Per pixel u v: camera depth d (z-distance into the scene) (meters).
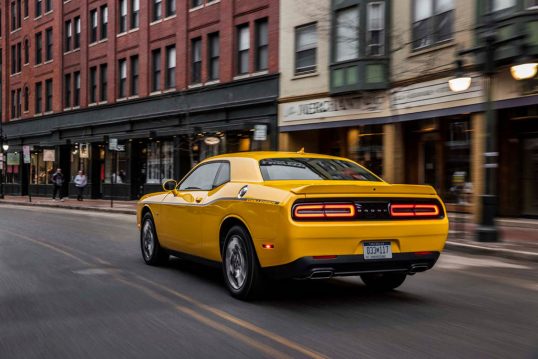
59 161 37.88
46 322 5.32
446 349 4.44
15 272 8.14
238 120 24.42
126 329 5.06
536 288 7.16
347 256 5.57
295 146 22.25
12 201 32.81
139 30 30.64
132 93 31.56
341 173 6.83
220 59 25.39
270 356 4.26
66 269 8.41
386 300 6.29
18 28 43.62
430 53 16.61
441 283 7.46
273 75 22.56
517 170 15.63
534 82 13.48
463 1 15.40
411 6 17.41
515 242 11.36
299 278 5.62
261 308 5.84
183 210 7.52
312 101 20.91
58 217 20.39
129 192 31.30
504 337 4.80
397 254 5.81
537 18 13.19
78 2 35.97
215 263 6.89
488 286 7.27
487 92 11.62
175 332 4.95
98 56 34.03
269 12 22.94
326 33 19.86
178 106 27.47
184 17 27.45
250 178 6.44
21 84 43.06
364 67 18.38
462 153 16.70
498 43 13.56
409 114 17.41
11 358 4.29
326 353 4.32
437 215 6.09
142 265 8.82
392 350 4.40
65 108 37.62
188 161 28.00
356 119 19.27
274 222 5.57
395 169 18.14
